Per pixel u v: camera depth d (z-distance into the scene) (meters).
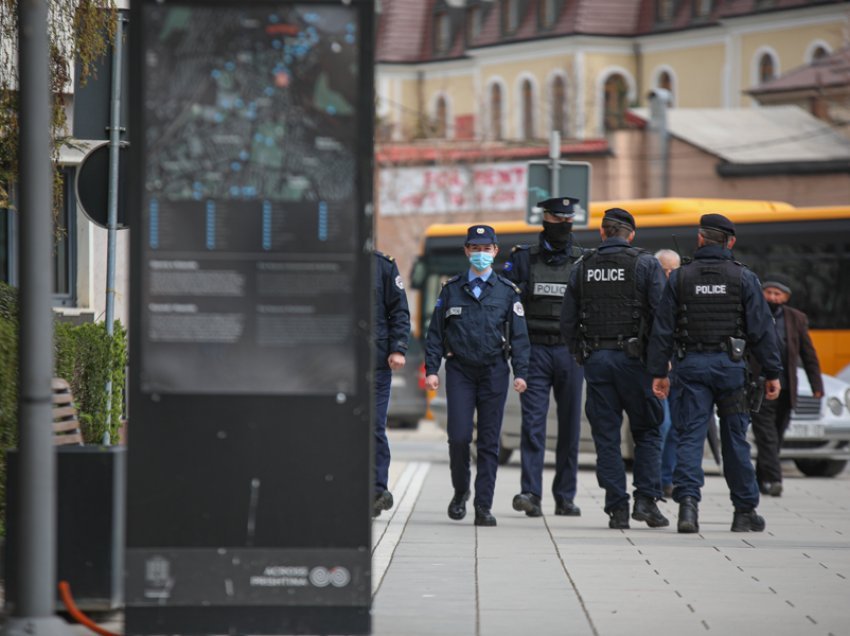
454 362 46.16
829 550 40.16
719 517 49.22
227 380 25.20
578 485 62.25
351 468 25.23
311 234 25.23
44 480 25.00
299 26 25.23
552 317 47.69
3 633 24.70
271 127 25.25
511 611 30.34
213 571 25.22
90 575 27.98
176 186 25.19
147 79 25.16
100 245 61.91
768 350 43.94
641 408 45.12
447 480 64.88
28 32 25.05
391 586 33.53
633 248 45.38
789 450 68.12
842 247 97.88
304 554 25.27
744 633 28.23
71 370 41.25
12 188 45.38
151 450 25.16
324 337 25.27
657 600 31.86
